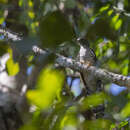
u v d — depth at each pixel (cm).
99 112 585
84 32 789
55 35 455
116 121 620
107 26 734
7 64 593
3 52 568
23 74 680
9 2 936
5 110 628
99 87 749
